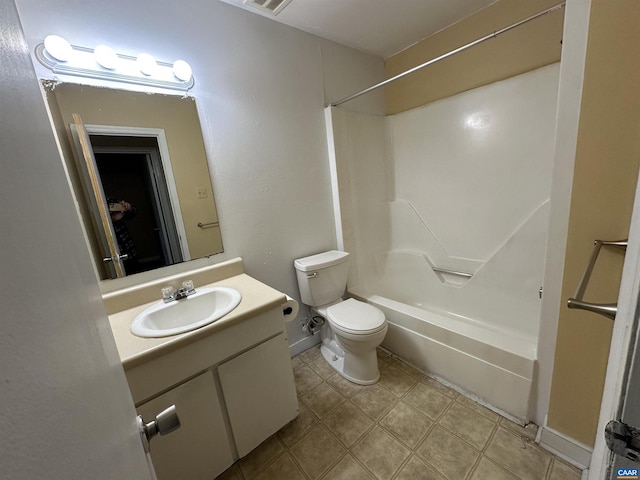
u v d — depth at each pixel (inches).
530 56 64.7
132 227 51.1
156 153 52.6
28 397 7.9
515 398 51.9
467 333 58.4
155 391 36.9
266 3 59.4
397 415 56.7
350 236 85.9
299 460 49.7
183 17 53.3
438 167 85.6
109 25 46.3
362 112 87.4
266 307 46.1
